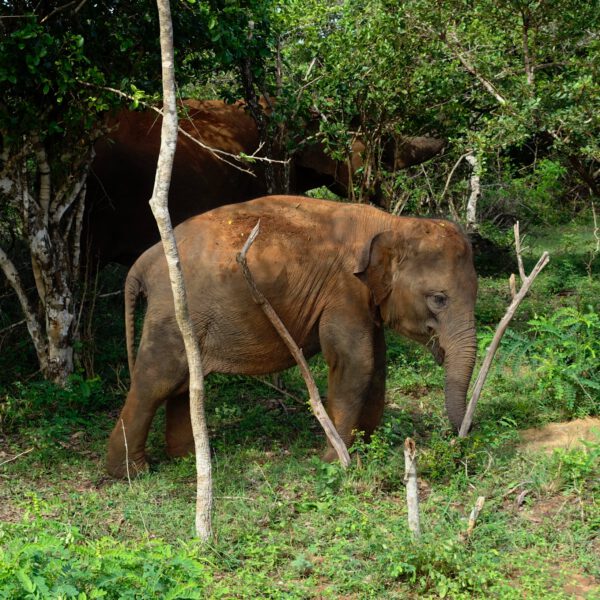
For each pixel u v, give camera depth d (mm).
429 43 9195
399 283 5883
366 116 9539
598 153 8734
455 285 5805
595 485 5504
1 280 9602
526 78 8930
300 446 6719
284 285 5977
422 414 7312
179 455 6449
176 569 4098
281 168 9484
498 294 11203
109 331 9398
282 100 8953
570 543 4949
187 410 6418
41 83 7250
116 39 7625
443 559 4574
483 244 13758
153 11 7418
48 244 7734
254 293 5523
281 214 6156
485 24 9430
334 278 6035
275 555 4871
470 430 6340
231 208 6191
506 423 6477
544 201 15492
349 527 5164
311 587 4555
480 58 9141
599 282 11430
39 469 6285
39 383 7434
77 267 8180
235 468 6184
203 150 9344
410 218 6133
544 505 5441
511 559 4754
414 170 12086
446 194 13641
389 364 8516
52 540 4121
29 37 6684
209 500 4961
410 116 9727
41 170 7680
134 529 5281
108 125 8891
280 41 9711
